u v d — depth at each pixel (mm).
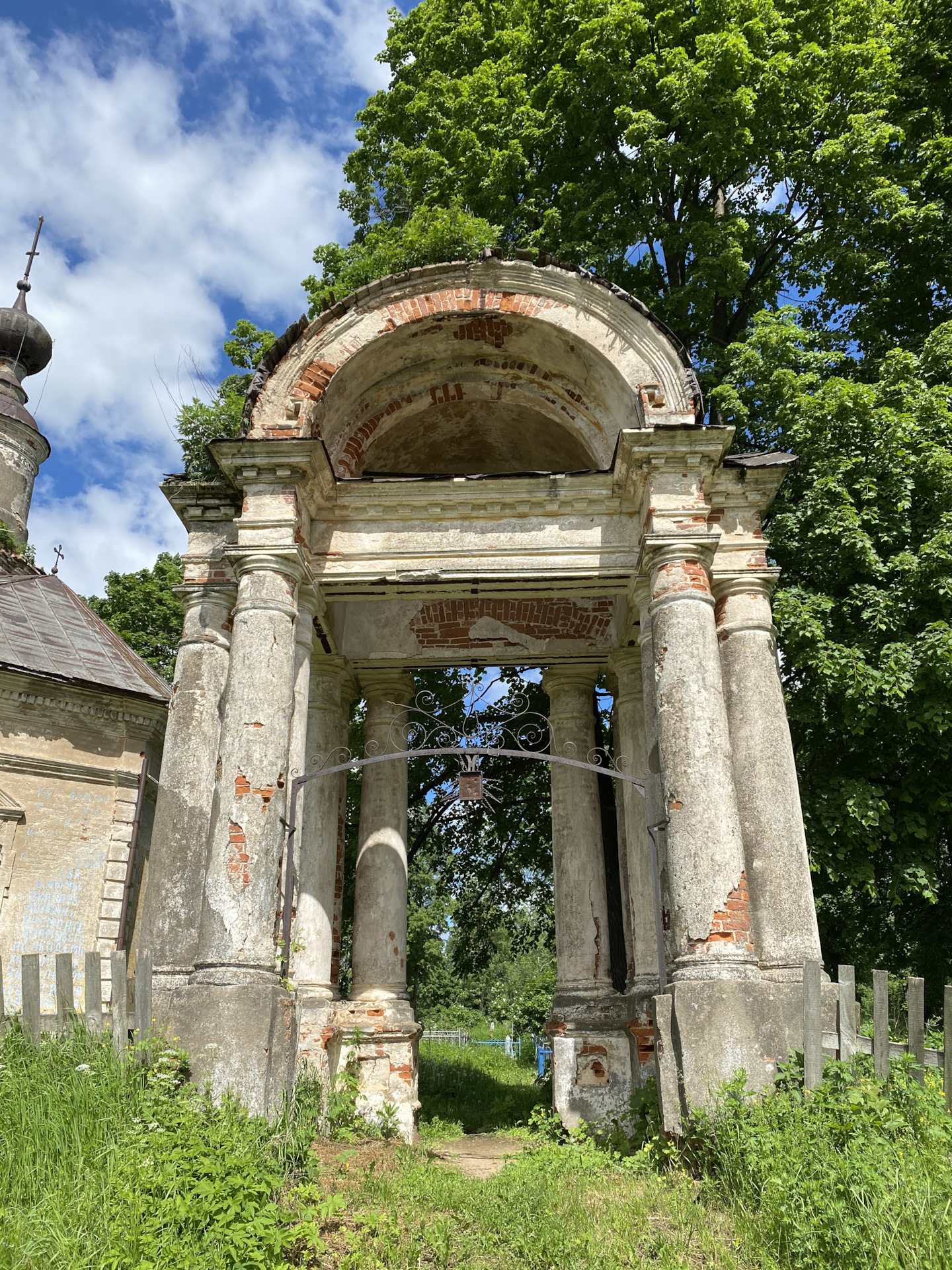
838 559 11195
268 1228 4602
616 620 11500
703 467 8586
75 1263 4148
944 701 10250
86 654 14766
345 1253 4859
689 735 7691
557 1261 4746
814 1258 4293
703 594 8219
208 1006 6824
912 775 11414
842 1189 4684
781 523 11516
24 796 13102
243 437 8836
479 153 14844
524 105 14875
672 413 8766
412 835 19812
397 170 15609
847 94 13719
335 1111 8398
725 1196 5668
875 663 10664
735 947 7098
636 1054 9312
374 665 11711
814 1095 6098
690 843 7375
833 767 11477
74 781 13609
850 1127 5492
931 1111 5672
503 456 11797
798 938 7758
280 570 8469
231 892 7289
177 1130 5555
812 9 14242
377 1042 9906
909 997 6410
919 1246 4121
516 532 9234
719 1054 6691
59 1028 6465
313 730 11086
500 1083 19047
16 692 13258
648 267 15930
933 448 10930
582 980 10492
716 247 13797
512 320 9445
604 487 9266
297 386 9125
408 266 12750
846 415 11422
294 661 8391
